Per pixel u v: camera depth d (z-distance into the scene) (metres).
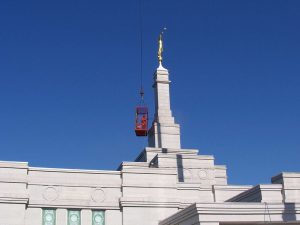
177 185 55.50
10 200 47.81
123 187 51.88
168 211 52.06
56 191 50.09
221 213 39.59
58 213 49.44
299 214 41.03
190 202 55.38
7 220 47.25
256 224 40.53
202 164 64.06
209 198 59.28
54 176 50.59
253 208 40.28
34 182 49.75
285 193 51.31
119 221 50.75
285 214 40.75
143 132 72.56
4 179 48.56
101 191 51.41
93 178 51.66
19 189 48.69
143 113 73.12
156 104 73.25
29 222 48.25
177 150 66.31
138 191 52.19
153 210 51.66
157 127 69.94
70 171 51.22
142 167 59.19
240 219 39.75
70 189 50.59
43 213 49.22
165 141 69.44
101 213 50.88
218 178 67.75
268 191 51.19
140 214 51.16
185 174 62.88
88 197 50.81
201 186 59.72
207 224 39.09
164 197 52.50
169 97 73.12
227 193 59.94
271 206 40.72
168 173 53.69
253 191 52.66
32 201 48.94
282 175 52.22
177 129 70.62
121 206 51.09
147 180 52.81
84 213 50.16
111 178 52.19
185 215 42.28
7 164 49.22
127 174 52.59
